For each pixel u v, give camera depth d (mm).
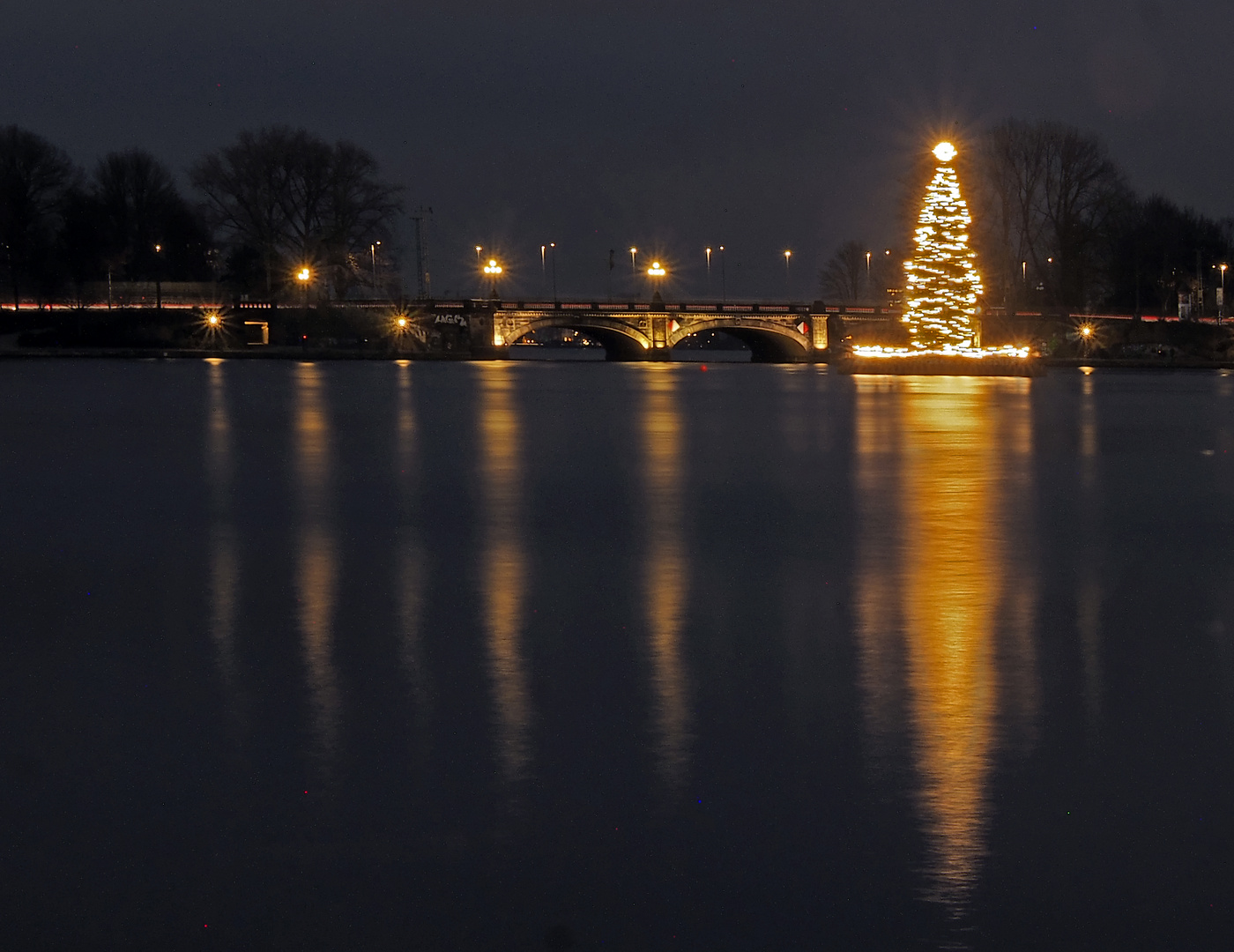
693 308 172375
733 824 14242
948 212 126500
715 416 74875
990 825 14203
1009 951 11812
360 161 152500
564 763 15984
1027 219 145250
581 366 159750
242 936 12109
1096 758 16078
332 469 47656
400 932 12164
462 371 136125
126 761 16219
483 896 12766
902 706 18141
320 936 12109
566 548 30906
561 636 22203
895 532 33281
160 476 45375
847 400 89500
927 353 128750
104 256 161500
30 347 152500
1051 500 39312
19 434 61969
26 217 156375
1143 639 21828
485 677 19688
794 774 15602
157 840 13969
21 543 31734
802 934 12078
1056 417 73875
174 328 159625
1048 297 152125
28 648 21547
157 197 175125
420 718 17750
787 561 29266
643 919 12352
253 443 57812
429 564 28875
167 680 19641
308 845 13805
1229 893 12734
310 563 29031
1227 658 20641
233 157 149000
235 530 33750
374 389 100562
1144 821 14273
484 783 15398
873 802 14766
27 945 11977
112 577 27406
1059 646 21391
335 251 151875
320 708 18203
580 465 48844
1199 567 28438
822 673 19812
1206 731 17047
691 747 16562
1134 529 33656
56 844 13867
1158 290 174500
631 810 14617
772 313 171875
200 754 16438
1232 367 143500
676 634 22328
